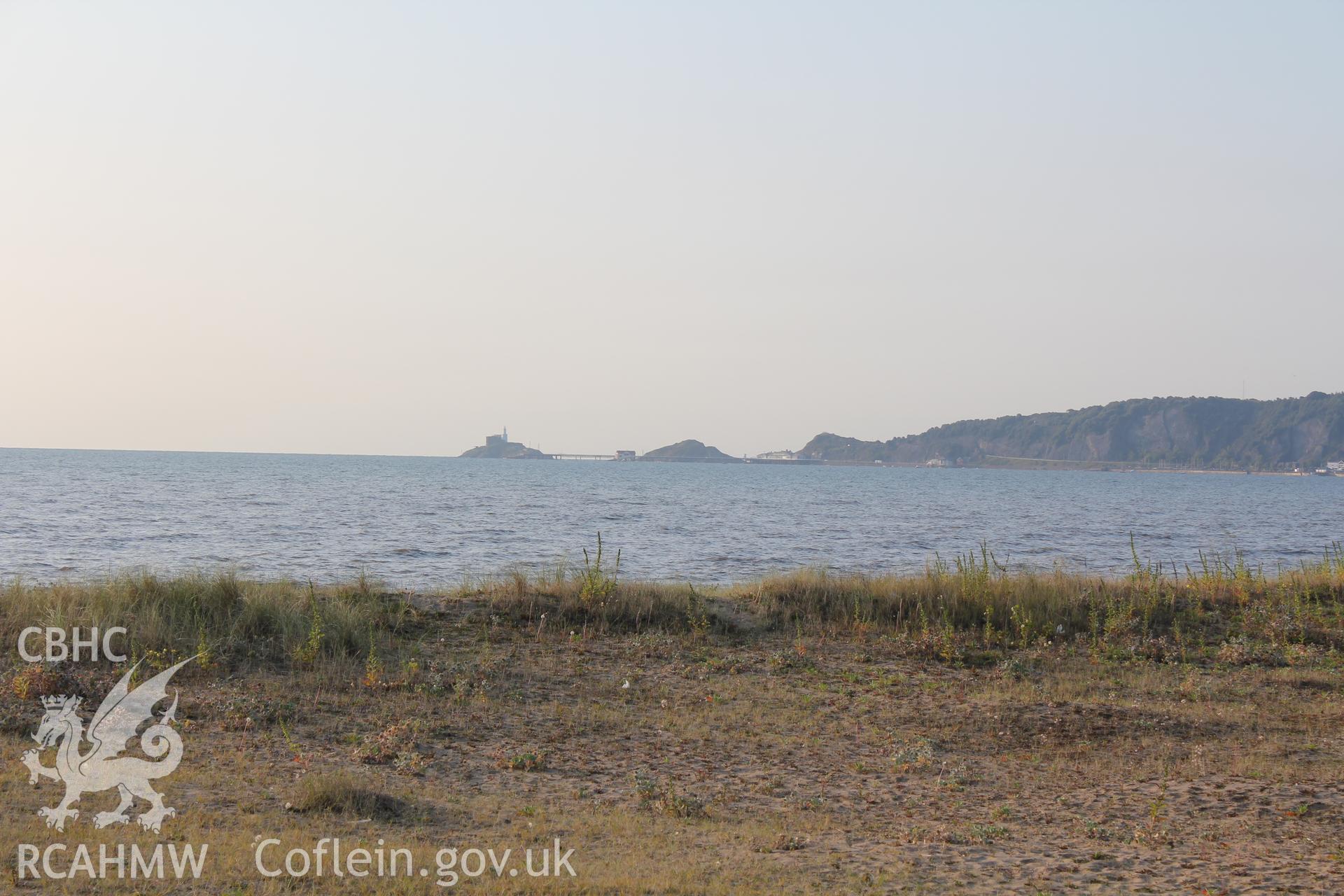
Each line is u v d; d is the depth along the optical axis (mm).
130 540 42438
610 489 112938
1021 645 19172
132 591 17219
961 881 8258
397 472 167500
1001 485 164000
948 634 18547
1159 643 19156
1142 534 58969
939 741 13469
